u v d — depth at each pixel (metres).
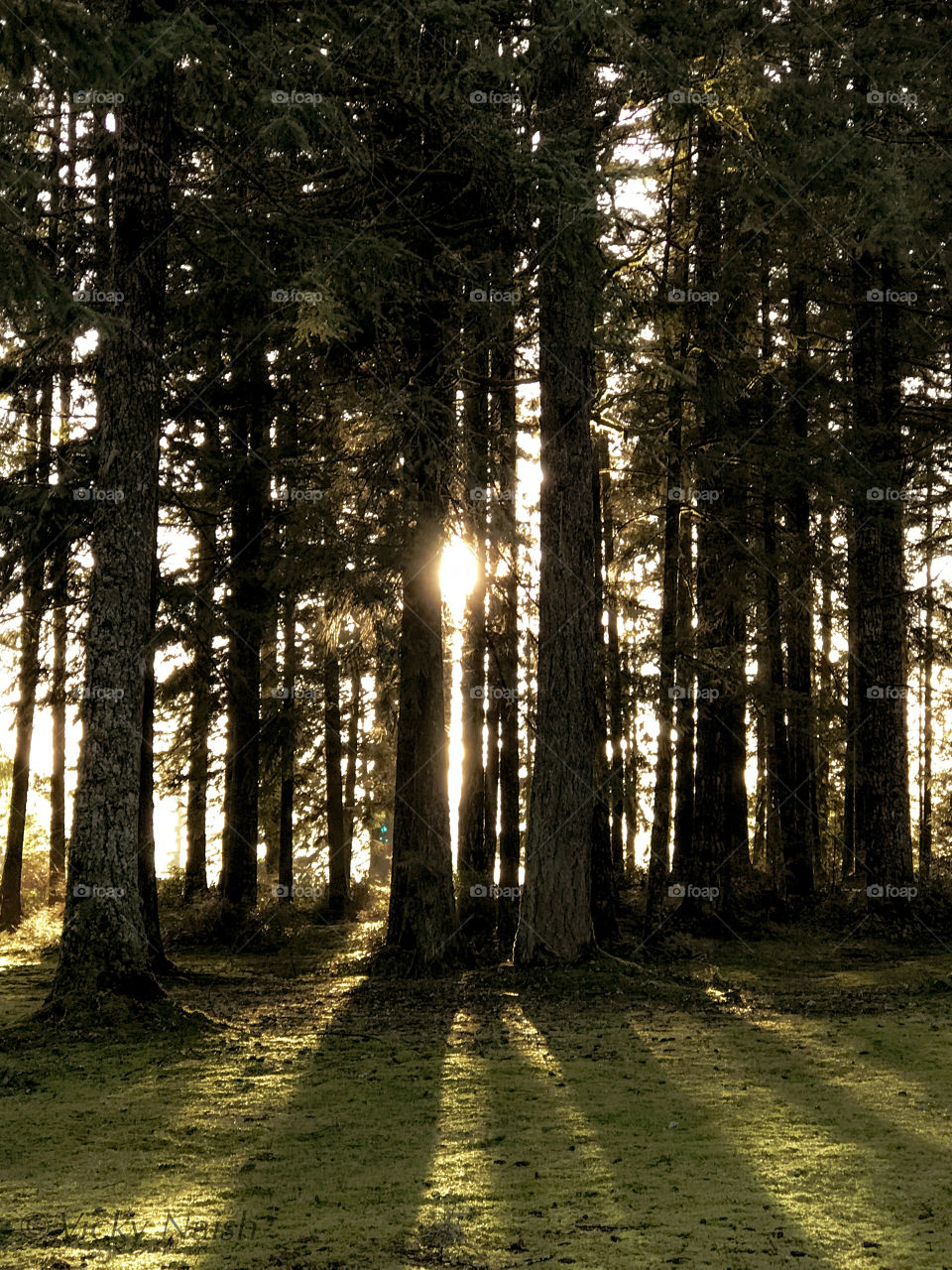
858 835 27.59
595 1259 5.48
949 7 18.97
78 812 12.86
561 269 14.00
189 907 23.16
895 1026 11.86
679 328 18.59
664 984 15.02
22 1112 9.03
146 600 13.34
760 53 15.77
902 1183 6.60
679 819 21.78
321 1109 8.95
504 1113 8.70
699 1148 7.51
